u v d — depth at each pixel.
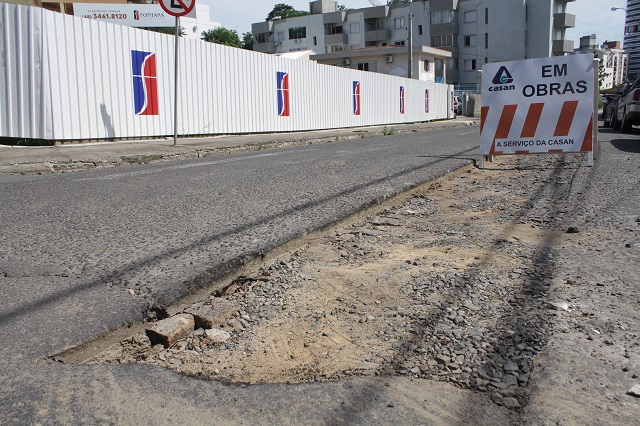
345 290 3.17
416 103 28.39
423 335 2.57
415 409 1.96
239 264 3.40
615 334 2.54
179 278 3.05
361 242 4.18
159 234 4.02
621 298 2.96
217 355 2.43
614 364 2.26
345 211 4.82
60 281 3.04
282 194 5.68
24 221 4.51
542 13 59.97
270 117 16.45
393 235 4.41
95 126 10.99
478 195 6.12
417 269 3.50
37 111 9.95
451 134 17.25
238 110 15.03
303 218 4.54
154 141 11.98
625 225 4.52
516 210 5.27
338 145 12.91
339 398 2.04
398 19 68.44
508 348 2.42
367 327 2.69
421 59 43.31
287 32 77.31
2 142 10.20
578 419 1.90
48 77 9.91
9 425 1.83
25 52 9.77
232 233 4.03
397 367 2.28
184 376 2.20
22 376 2.13
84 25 10.56
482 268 3.51
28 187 6.36
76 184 6.56
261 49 79.75
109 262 3.35
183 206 5.08
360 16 70.56
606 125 20.72
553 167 8.02
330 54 45.44
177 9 10.57
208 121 13.98
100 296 2.82
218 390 2.10
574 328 2.60
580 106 7.32
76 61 10.47
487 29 62.28
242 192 5.83
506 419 1.91
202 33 62.09
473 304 2.91
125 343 2.55
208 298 3.05
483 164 8.16
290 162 8.81
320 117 19.48
